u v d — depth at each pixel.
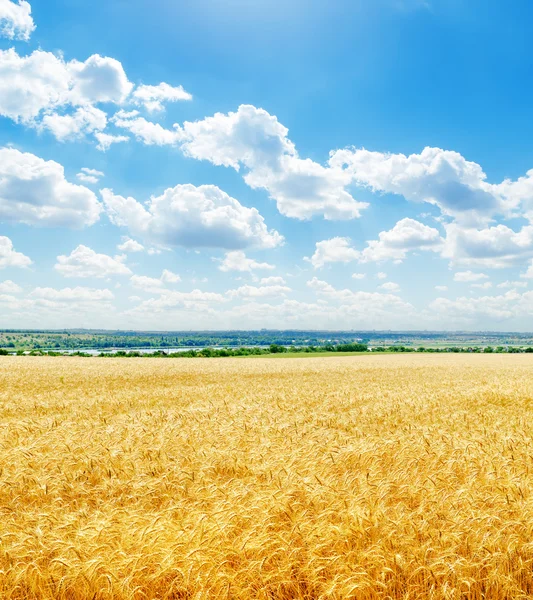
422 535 4.94
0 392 22.08
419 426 12.08
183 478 7.06
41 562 4.49
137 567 4.27
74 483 7.03
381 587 4.19
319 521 5.16
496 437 10.18
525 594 4.24
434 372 38.00
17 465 7.71
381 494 5.92
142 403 18.34
